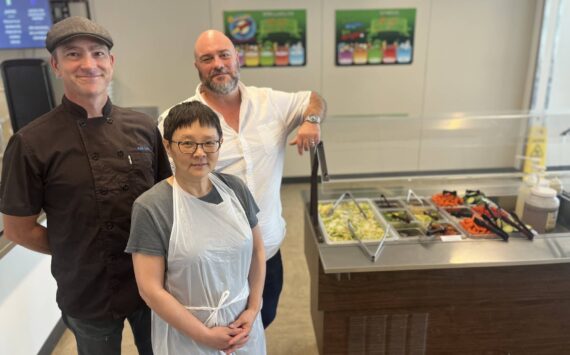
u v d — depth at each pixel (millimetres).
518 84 4477
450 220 1830
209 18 4121
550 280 1646
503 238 1657
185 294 1114
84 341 1346
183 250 1059
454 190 2145
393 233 1726
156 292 1046
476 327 1725
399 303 1665
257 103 1606
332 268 1498
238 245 1132
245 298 1224
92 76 1165
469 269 1615
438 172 2561
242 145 1544
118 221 1237
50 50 1159
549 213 1726
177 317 1065
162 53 4191
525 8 4234
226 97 1582
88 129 1204
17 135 1146
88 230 1216
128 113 1322
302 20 4172
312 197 1838
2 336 1731
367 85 4410
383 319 1702
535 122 2477
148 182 1306
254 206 1246
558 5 4027
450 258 1546
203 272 1099
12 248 1678
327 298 1658
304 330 2279
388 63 4348
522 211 1855
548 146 2387
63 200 1192
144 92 4293
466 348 1761
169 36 4145
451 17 4238
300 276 2797
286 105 1694
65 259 1245
